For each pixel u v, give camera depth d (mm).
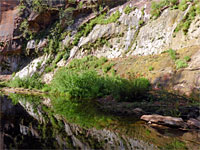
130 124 4582
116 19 18188
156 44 14195
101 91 10344
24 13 24781
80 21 21234
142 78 10789
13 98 9633
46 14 23109
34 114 5172
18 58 24641
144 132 3941
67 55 20047
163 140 3438
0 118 4492
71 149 2580
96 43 18562
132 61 14156
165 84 9969
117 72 13789
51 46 21594
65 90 11516
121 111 6133
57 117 4910
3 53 24516
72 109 6434
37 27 23500
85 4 21609
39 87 15883
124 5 18719
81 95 10484
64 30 21938
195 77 8992
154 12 15547
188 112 5738
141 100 7898
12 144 2646
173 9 14383
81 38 20094
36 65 21859
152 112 5977
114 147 2844
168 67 10805
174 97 7977
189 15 12898
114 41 17625
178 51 11930
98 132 3701
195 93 8281
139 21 16375
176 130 4242
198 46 10961
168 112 5789
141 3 17234
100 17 19984
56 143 2799
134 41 16062
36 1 22922
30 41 23688
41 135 3172
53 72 19234
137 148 2877
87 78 11289
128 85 8273
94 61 17328
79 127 3977
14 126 3719
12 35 24297
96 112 5957
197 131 4195
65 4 23250
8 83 19656
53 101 8727
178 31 13102
